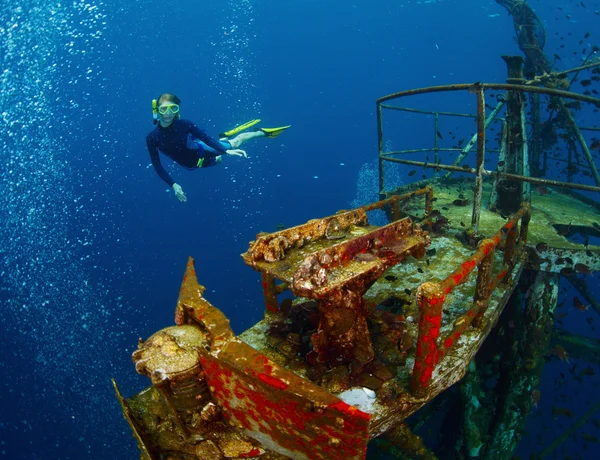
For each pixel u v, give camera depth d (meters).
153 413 2.22
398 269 3.78
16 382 13.92
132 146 51.88
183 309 1.87
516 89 3.58
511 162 4.90
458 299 3.25
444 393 5.26
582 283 5.57
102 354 14.93
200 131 4.90
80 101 57.69
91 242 24.39
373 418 2.11
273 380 1.42
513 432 4.35
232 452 1.81
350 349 2.40
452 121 55.19
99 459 11.44
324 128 53.00
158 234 24.97
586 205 5.65
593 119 54.22
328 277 2.16
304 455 1.58
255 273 18.52
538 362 4.40
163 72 71.94
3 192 26.92
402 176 33.84
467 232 4.18
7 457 11.42
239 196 31.91
